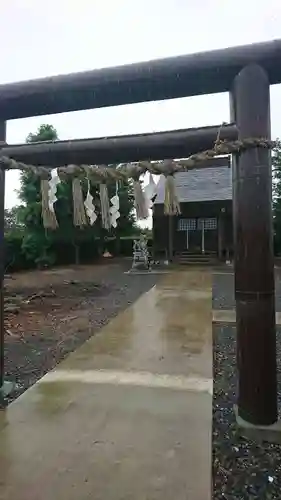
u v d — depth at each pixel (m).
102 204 2.44
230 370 3.43
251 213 2.26
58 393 2.61
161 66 2.29
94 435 2.01
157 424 2.13
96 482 1.60
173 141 2.36
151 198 2.34
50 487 1.58
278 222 18.38
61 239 16.69
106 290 9.08
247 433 2.24
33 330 5.07
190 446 1.88
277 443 2.18
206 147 2.33
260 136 2.21
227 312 5.88
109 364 3.24
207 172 18.50
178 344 3.88
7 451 1.86
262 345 2.27
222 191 16.84
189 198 16.83
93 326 5.27
